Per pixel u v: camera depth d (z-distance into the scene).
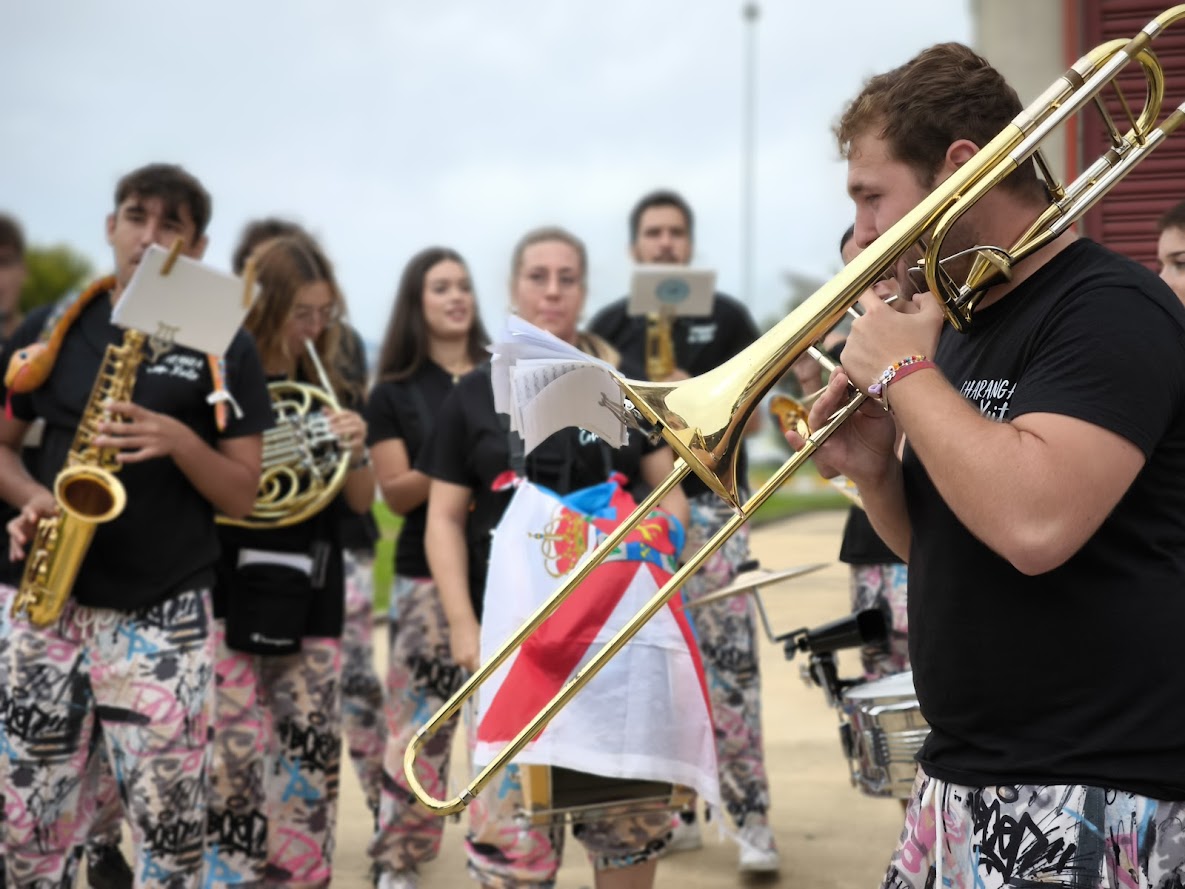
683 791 3.35
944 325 2.33
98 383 3.57
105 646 3.48
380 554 14.23
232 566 4.10
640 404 2.19
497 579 3.31
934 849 2.24
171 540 3.53
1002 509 1.89
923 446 1.96
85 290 3.70
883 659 4.20
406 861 4.50
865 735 3.11
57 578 3.40
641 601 3.28
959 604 2.12
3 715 3.47
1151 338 1.95
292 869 4.18
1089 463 1.89
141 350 3.58
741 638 4.73
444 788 4.55
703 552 2.25
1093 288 2.00
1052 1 5.68
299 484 4.30
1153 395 1.93
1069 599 2.02
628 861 3.46
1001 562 2.07
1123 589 2.00
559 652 3.24
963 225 2.11
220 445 3.73
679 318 5.64
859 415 2.32
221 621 4.09
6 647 3.50
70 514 3.39
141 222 3.62
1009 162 1.98
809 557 12.52
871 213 2.21
